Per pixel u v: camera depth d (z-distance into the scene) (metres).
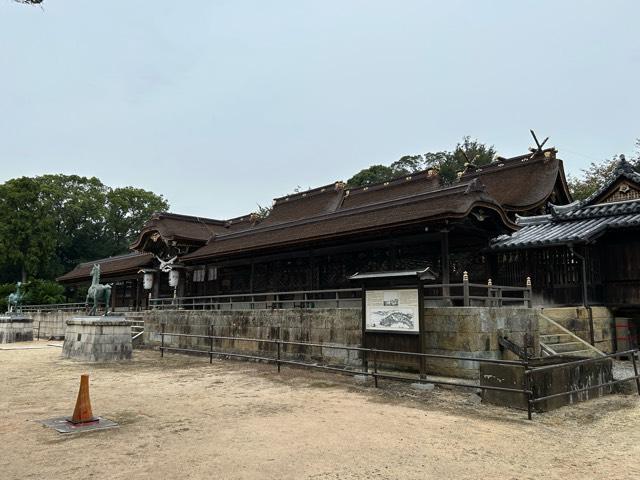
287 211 35.59
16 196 59.31
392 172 61.56
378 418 9.73
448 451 7.63
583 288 19.84
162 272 36.75
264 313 20.06
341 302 21.80
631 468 7.01
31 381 14.84
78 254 73.25
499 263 22.95
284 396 12.10
